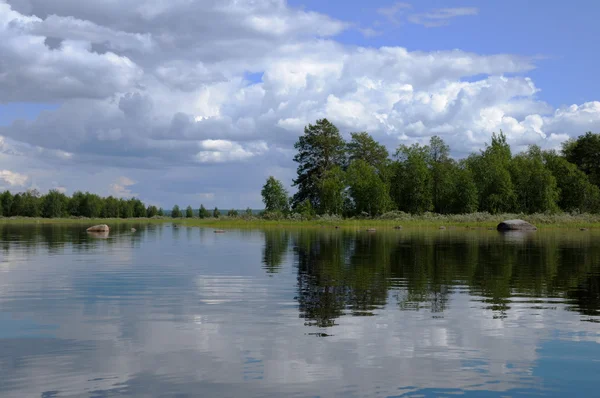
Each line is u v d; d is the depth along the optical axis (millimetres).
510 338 10414
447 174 102438
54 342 10141
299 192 114625
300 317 12320
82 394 7441
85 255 29078
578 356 9227
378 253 30062
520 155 111250
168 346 9852
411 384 7832
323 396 7367
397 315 12523
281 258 27109
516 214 86250
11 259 26547
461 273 20547
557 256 27844
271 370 8453
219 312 12930
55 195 144750
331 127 113375
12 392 7512
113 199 164875
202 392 7520
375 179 97625
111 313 12852
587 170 107375
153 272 21000
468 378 8109
